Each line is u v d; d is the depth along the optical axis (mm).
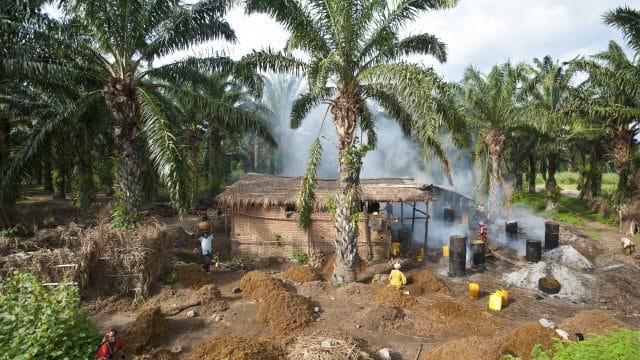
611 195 27156
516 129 23375
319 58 9883
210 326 8391
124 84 11164
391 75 9133
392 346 7719
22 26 9141
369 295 10055
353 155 10617
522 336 7383
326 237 14125
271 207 14219
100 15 10258
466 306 9375
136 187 11750
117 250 9555
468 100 19219
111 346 6609
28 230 13977
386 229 14195
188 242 15828
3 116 15500
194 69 12398
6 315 6105
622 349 4688
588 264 13953
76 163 17578
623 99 16953
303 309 8648
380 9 10195
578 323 8180
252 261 14055
